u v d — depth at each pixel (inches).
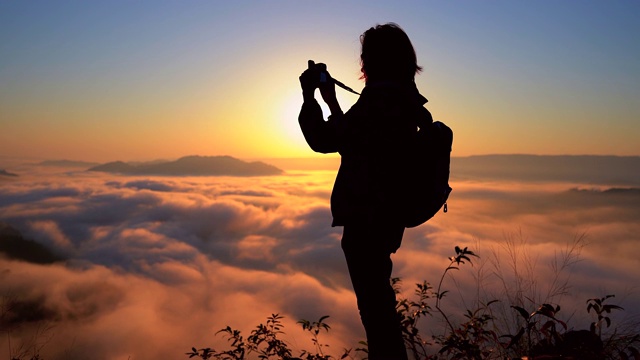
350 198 59.0
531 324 71.2
